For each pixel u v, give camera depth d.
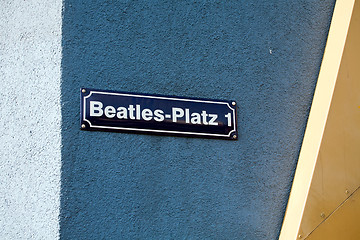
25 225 2.46
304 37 2.95
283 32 2.91
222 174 2.67
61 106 2.43
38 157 2.46
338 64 2.84
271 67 2.86
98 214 2.41
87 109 2.46
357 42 2.89
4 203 2.58
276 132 2.82
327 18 2.99
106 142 2.48
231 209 2.66
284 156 2.82
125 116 2.52
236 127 2.73
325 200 2.75
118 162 2.49
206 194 2.62
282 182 2.79
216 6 2.80
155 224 2.51
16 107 2.59
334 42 2.93
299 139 2.87
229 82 2.76
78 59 2.50
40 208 2.41
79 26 2.53
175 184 2.57
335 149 2.79
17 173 2.53
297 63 2.92
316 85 2.93
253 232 2.69
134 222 2.47
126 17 2.62
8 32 2.71
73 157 2.41
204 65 2.73
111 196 2.45
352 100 2.85
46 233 2.37
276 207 2.76
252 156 2.75
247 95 2.79
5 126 2.62
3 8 2.76
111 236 2.42
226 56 2.78
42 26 2.56
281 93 2.86
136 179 2.51
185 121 2.63
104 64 2.54
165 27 2.69
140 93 2.57
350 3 2.91
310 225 2.71
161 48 2.66
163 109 2.60
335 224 2.76
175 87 2.65
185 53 2.70
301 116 2.89
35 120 2.50
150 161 2.55
